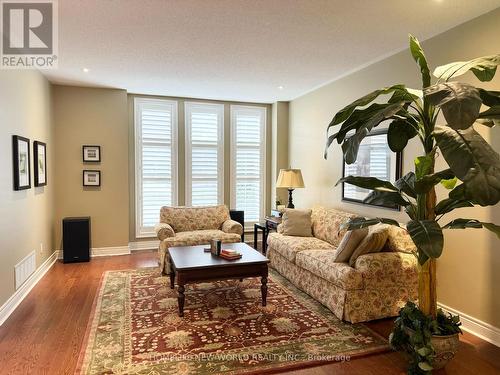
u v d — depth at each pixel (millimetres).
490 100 2092
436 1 2525
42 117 4387
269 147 6480
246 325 2928
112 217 5348
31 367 2279
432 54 3205
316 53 3662
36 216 4055
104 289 3785
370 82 4035
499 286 2658
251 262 3291
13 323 2939
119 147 5324
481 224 2061
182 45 3412
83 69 4207
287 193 6250
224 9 2648
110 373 2219
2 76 3068
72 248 4871
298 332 2805
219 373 2229
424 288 2283
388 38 3242
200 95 5719
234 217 5871
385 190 2350
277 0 2514
